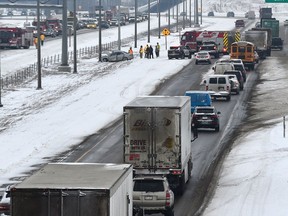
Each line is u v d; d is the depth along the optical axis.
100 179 45.00
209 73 183.50
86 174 46.66
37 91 154.00
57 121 117.38
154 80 170.38
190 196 70.81
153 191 61.41
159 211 61.69
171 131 68.56
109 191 42.19
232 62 173.88
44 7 192.50
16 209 42.59
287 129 105.75
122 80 171.75
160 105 69.25
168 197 61.34
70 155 90.69
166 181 62.59
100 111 127.25
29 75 183.12
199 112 107.31
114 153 91.69
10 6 192.12
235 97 144.12
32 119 119.44
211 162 86.38
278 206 65.62
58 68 192.75
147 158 68.81
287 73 182.12
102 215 42.25
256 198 68.94
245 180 76.44
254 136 101.75
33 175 46.22
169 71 190.75
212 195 71.12
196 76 177.25
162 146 68.69
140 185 61.69
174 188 70.50
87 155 90.50
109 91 152.50
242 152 91.06
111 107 131.62
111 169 48.59
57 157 89.44
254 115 121.62
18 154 91.69
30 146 97.06
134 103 70.94
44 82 169.50
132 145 68.88
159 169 68.94
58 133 106.75
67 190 42.34
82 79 175.50
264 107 130.00
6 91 152.88
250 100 139.62
